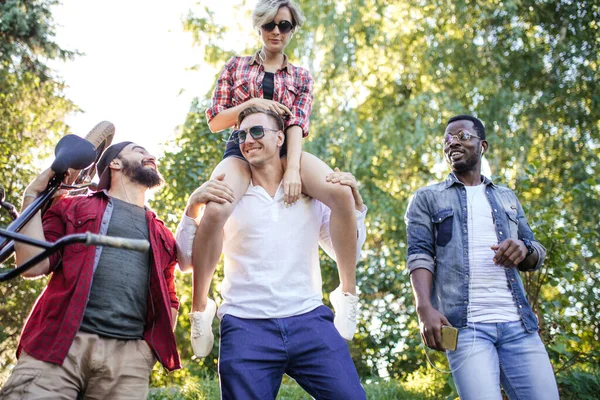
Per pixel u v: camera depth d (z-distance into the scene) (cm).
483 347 374
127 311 343
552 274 626
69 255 342
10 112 1027
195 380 754
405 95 1647
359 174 1461
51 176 345
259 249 360
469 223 399
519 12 1495
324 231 392
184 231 364
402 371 1099
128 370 339
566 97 1445
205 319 378
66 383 326
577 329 748
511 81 1479
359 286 1136
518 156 1391
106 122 387
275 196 368
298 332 354
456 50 1494
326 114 1430
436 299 397
